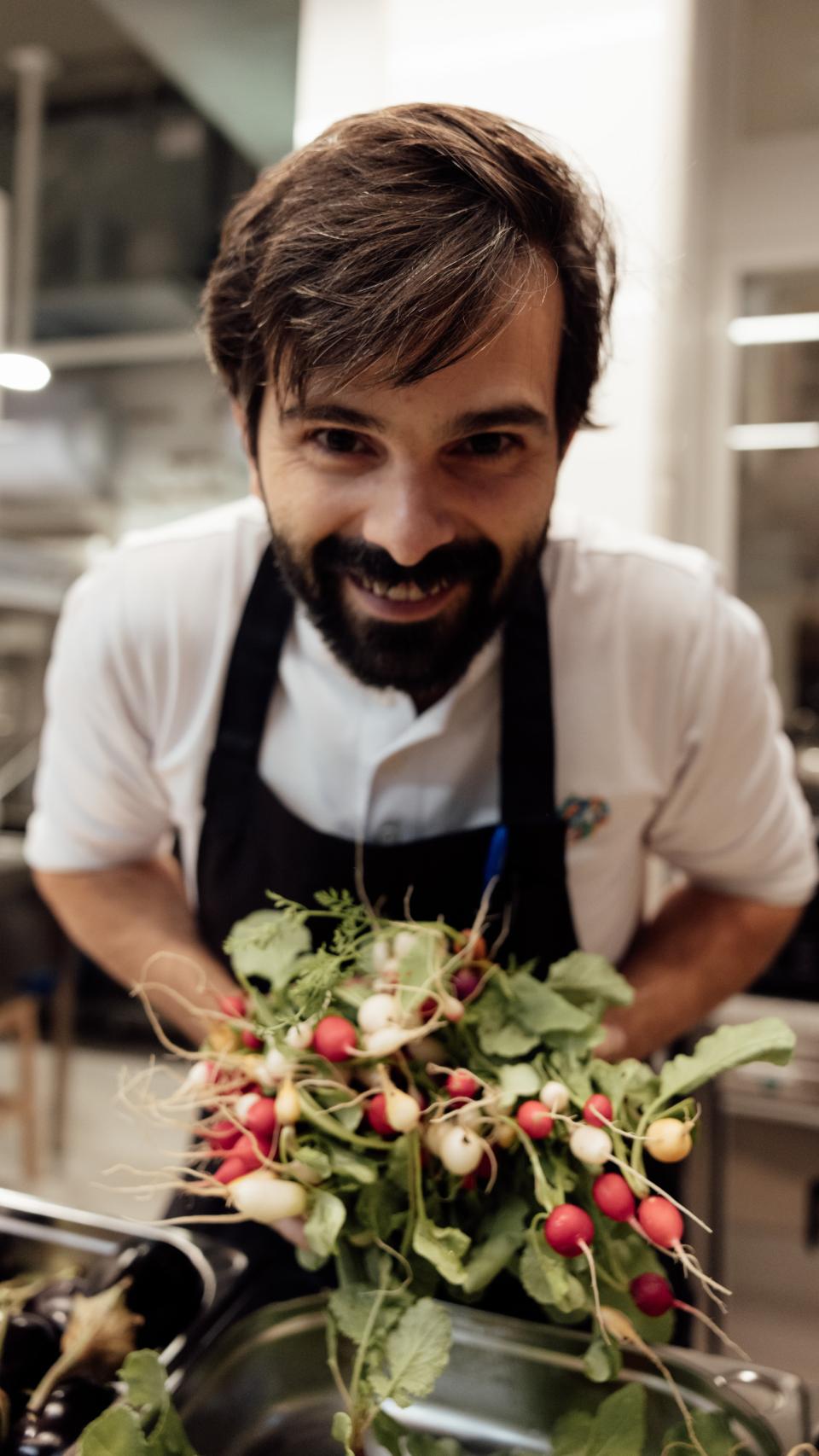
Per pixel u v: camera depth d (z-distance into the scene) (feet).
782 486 6.11
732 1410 2.04
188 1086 2.17
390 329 1.88
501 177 2.01
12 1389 2.27
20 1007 8.34
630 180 4.73
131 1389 1.94
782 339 5.91
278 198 2.21
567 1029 2.17
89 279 10.41
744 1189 5.24
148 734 3.44
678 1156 1.93
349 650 2.53
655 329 4.73
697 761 3.25
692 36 4.72
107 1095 9.96
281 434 2.25
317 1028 2.08
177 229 10.15
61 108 9.96
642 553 3.21
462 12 4.91
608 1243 2.04
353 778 3.14
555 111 4.81
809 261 5.67
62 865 3.70
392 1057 2.11
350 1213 2.11
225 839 3.26
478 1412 2.19
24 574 10.71
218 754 3.24
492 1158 2.01
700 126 5.13
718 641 3.16
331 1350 2.03
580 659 3.10
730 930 3.49
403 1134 2.06
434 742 3.05
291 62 7.58
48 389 10.98
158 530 3.47
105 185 10.13
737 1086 5.20
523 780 3.03
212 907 3.39
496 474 2.23
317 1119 2.04
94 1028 11.17
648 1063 3.85
